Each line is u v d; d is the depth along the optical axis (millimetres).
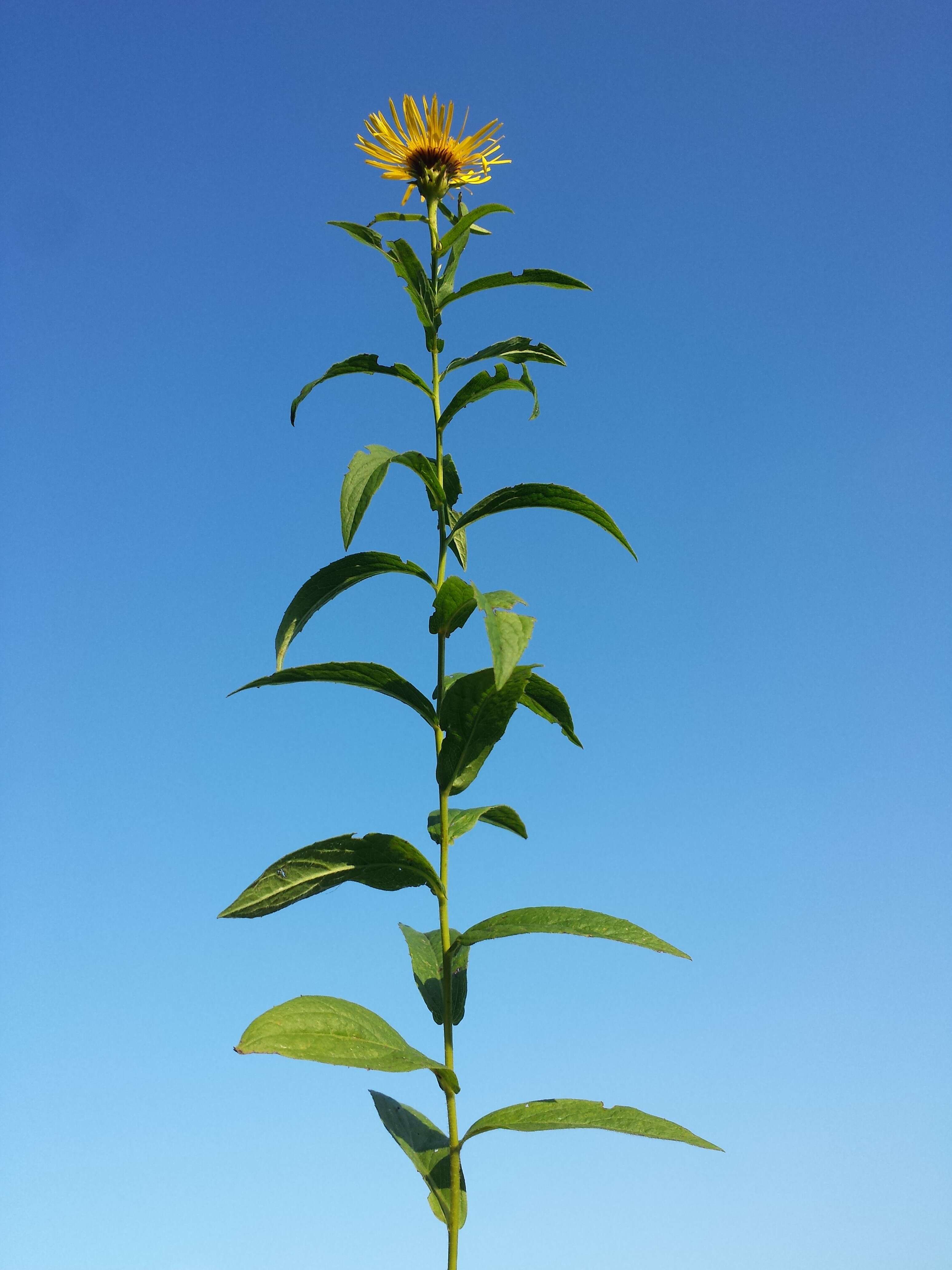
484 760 332
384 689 327
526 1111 311
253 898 310
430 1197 317
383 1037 304
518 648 288
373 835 312
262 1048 282
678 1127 300
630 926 306
